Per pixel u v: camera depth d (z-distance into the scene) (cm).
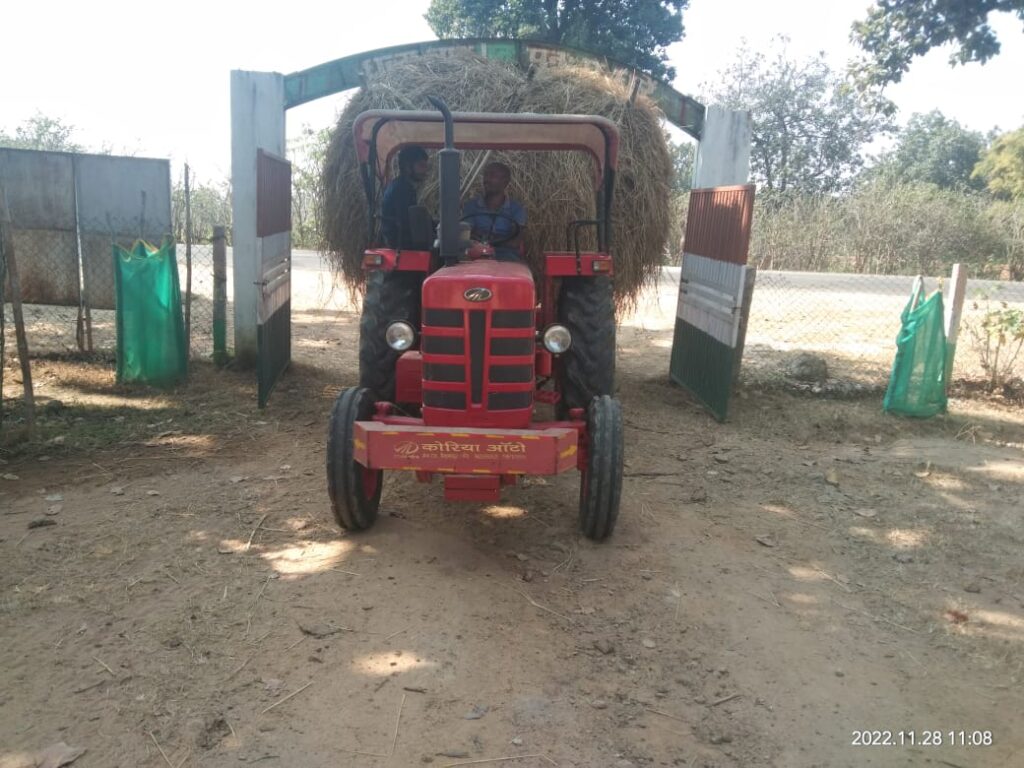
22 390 688
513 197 630
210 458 546
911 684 318
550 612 358
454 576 386
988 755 277
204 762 259
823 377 802
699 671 320
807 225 2095
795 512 490
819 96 3222
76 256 805
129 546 409
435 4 2556
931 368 686
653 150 671
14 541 410
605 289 499
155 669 306
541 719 286
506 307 376
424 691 299
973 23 1288
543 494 495
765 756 273
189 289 746
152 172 798
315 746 268
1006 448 629
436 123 463
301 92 732
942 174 4028
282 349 755
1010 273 2005
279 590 368
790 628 355
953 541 454
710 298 698
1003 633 358
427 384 384
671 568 405
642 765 266
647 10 2441
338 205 695
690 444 612
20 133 2397
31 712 280
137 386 711
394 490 495
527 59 703
